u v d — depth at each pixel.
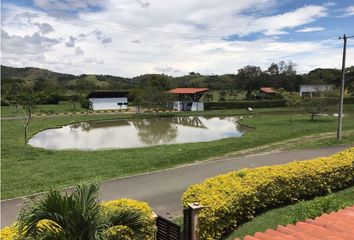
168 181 15.09
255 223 9.25
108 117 56.03
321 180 11.18
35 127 43.00
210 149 22.53
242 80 102.06
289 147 23.25
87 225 5.05
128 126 46.03
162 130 41.28
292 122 41.41
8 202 12.54
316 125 36.72
